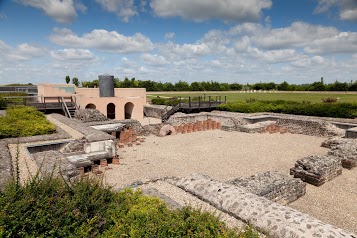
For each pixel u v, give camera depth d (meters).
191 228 3.62
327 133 17.23
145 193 6.00
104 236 3.54
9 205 3.22
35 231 3.19
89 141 11.05
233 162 11.56
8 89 35.09
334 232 4.16
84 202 3.84
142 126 18.47
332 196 7.89
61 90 26.23
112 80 25.89
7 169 7.14
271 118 21.83
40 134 11.87
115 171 10.12
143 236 3.49
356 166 10.73
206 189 6.11
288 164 11.28
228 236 3.61
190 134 18.78
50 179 4.00
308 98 41.59
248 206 5.15
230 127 20.11
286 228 4.37
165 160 11.83
